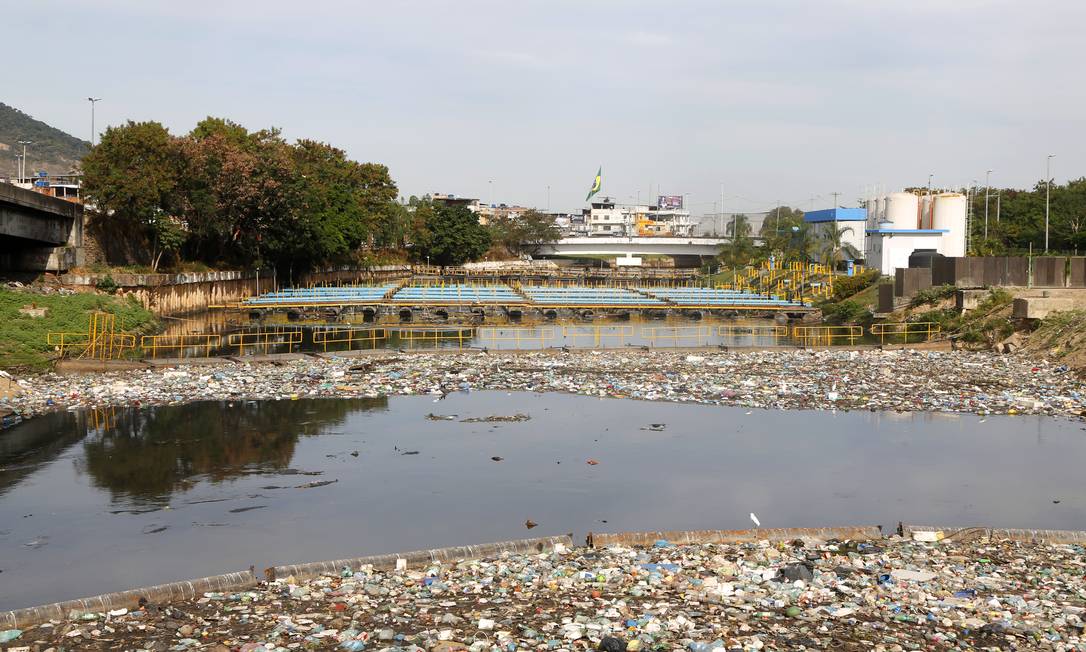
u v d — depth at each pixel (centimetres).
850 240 13788
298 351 6600
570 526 2623
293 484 3048
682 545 2331
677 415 4269
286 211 10244
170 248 9331
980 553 2256
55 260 7612
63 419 4025
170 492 2944
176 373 5181
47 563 2291
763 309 10125
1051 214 14438
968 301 7694
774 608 1798
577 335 8106
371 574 2078
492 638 1648
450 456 3441
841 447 3647
